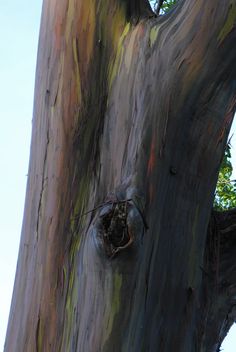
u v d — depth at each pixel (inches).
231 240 210.1
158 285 174.7
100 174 181.9
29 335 180.7
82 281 171.0
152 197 175.2
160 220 176.4
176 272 179.3
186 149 183.9
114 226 164.9
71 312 173.8
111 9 203.0
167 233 177.9
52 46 205.0
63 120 194.5
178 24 189.8
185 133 183.9
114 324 165.8
